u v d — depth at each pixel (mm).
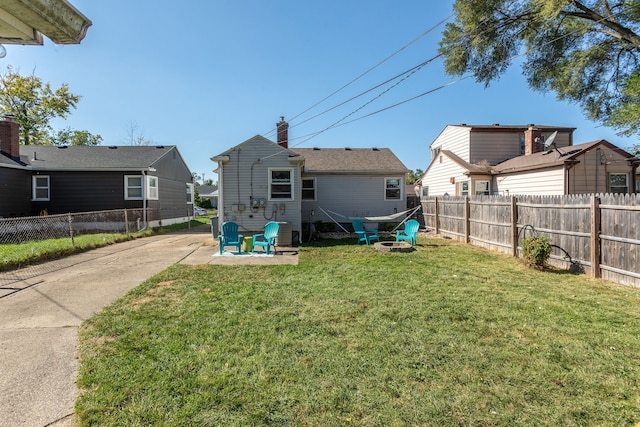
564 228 6426
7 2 1233
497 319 3717
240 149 10328
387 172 14305
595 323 3615
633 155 10875
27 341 3146
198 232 14398
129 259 7430
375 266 6629
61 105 24391
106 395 2271
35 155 15195
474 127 15188
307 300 4383
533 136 13992
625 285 5180
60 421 2049
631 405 2195
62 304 4238
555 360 2795
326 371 2598
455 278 5621
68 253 7992
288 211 10414
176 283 5258
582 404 2207
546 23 10680
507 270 6273
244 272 6047
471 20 11156
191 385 2396
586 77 11461
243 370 2604
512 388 2385
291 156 10359
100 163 14852
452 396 2287
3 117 13828
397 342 3117
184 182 20828
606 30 10672
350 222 14367
